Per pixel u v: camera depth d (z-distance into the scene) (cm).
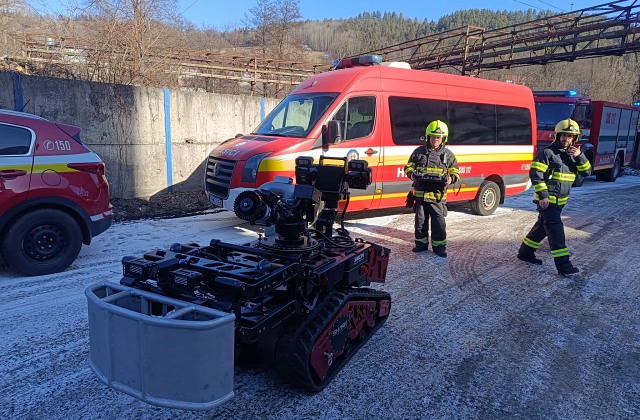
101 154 923
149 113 982
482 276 591
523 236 808
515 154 996
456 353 390
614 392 344
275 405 305
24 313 420
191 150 1070
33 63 1071
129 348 227
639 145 2261
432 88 852
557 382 353
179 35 1505
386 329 430
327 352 321
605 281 593
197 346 217
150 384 223
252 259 311
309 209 334
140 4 1198
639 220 993
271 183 352
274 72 1673
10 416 282
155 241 661
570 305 509
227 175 699
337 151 728
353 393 324
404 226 840
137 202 920
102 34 1169
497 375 358
